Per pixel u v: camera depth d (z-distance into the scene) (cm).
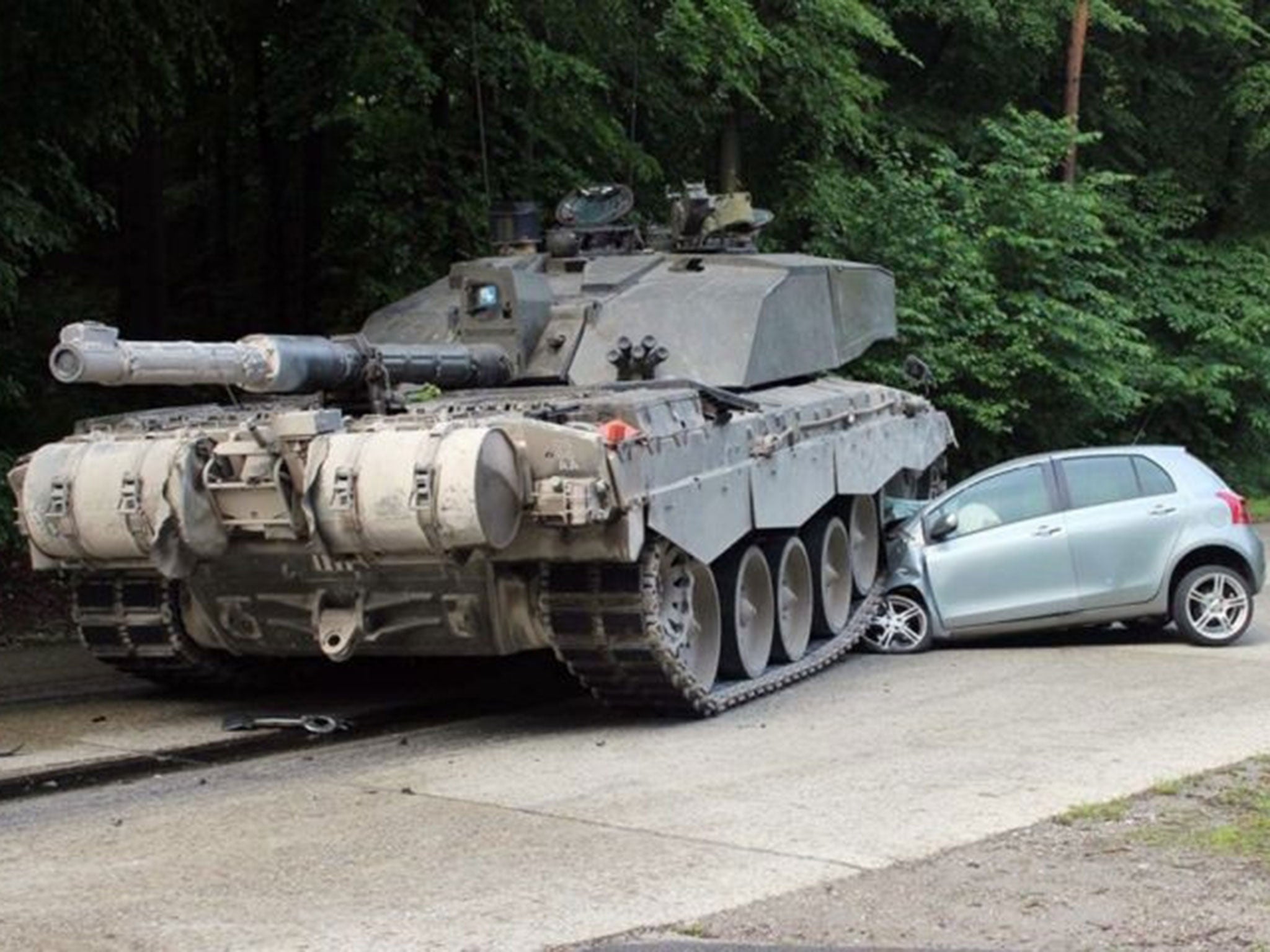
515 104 1873
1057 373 2269
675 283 1241
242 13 1939
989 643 1346
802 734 980
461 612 984
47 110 1495
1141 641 1329
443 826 767
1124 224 2631
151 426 1034
